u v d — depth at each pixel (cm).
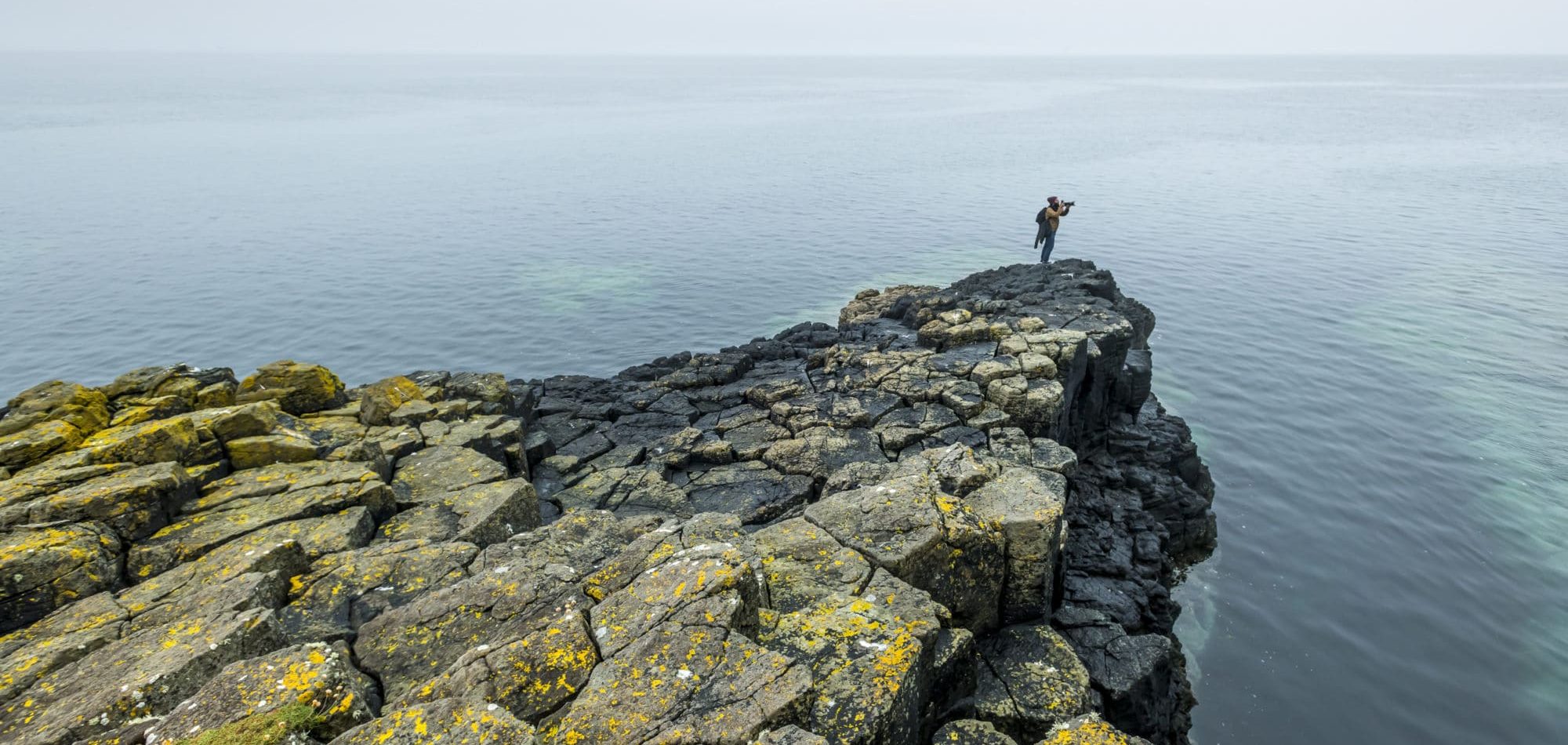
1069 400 2319
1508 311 4778
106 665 877
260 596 1066
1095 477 2438
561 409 2300
